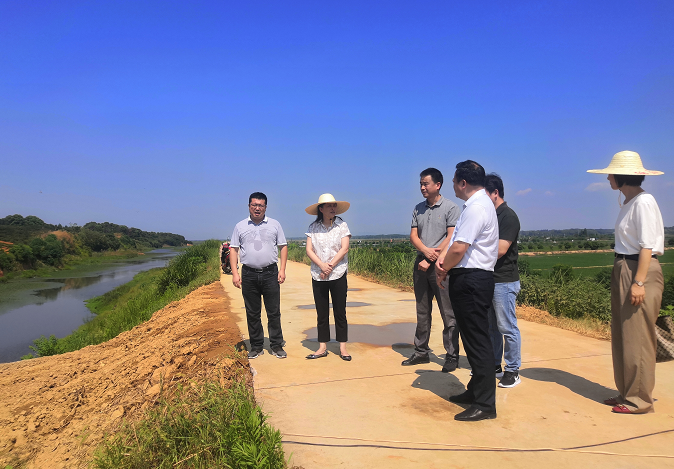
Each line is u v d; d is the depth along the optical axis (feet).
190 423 9.86
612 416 10.97
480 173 11.22
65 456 11.91
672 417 10.85
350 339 20.20
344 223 16.61
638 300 10.59
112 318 56.08
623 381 11.39
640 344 10.84
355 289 41.60
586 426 10.41
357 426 10.54
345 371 15.08
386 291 39.91
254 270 17.04
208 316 26.91
